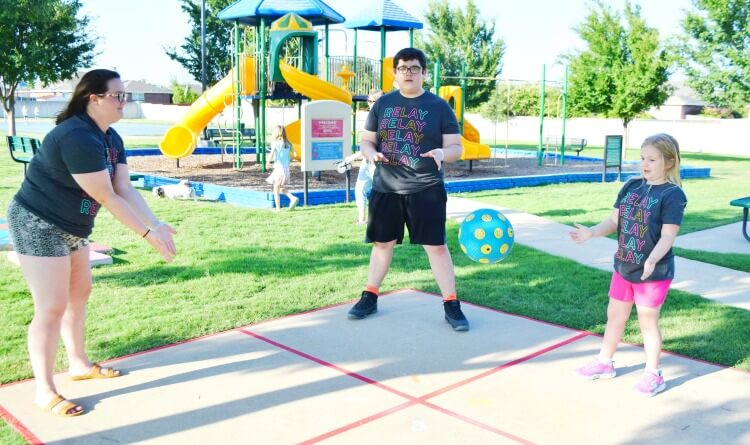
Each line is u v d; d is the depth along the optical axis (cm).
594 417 359
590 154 2847
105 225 921
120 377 406
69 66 2309
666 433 342
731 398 386
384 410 364
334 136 1170
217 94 1761
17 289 589
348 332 494
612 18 2641
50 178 341
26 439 328
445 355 449
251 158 2045
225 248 785
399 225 521
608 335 409
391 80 1941
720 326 518
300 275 666
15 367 416
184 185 1208
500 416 358
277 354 447
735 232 970
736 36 2612
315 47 1703
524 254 778
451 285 516
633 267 388
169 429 340
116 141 378
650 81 2569
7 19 2083
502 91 4522
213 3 3422
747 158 2900
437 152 478
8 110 2280
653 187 386
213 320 515
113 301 564
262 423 347
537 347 466
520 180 1569
